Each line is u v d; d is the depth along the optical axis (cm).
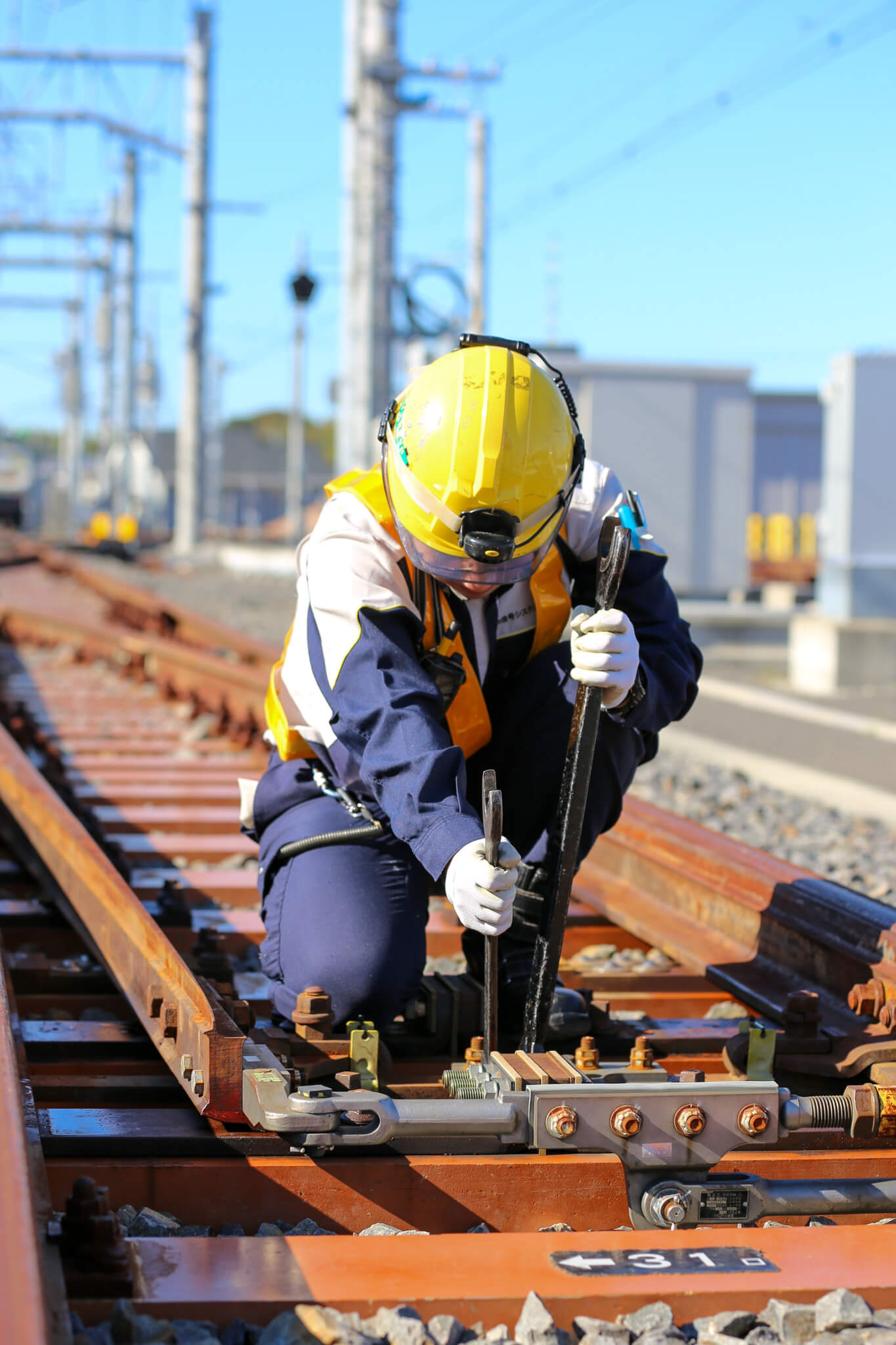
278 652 1491
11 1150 305
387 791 424
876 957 524
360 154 3856
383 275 3781
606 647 409
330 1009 463
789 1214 390
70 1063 482
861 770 1455
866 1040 483
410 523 442
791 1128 394
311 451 19025
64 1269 317
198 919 702
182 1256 334
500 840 388
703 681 2339
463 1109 381
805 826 1152
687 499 3453
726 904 651
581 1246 345
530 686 500
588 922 738
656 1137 380
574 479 459
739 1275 329
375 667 443
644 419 3422
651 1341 301
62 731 1303
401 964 473
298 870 492
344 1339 296
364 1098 384
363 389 3791
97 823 772
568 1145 378
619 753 492
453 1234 352
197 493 5753
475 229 4312
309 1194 390
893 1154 433
